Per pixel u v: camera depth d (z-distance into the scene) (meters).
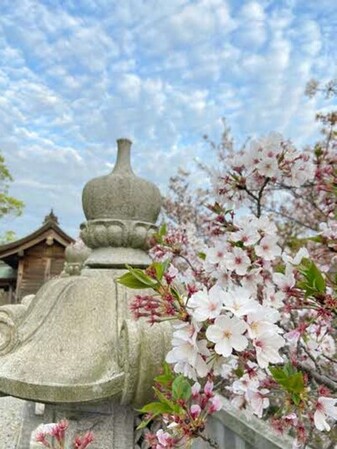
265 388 0.98
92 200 2.03
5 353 1.58
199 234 4.27
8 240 20.36
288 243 2.79
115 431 1.49
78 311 1.64
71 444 1.42
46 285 1.93
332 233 1.58
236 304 0.86
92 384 1.36
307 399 0.91
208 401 1.00
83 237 2.07
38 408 2.38
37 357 1.49
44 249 12.82
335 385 1.24
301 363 1.29
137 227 1.96
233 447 1.66
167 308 0.96
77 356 1.48
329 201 2.15
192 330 0.88
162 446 1.02
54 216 13.28
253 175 1.58
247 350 0.91
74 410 1.51
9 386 1.41
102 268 1.90
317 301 1.08
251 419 1.47
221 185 1.60
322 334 1.46
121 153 2.13
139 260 1.93
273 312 0.90
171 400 1.02
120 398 1.41
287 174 1.58
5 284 13.91
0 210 18.88
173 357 0.90
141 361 1.35
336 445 1.60
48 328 1.62
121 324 1.57
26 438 2.29
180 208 6.14
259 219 1.32
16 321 1.75
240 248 1.27
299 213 4.25
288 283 1.14
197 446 1.73
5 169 18.78
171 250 1.84
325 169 1.99
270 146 1.56
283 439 1.42
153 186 2.10
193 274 1.67
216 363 0.92
